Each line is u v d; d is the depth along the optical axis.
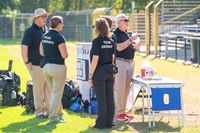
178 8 78.69
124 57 24.56
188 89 35.84
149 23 66.38
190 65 51.91
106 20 23.34
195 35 53.06
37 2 144.25
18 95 29.27
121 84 24.67
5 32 121.25
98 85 22.77
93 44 22.72
